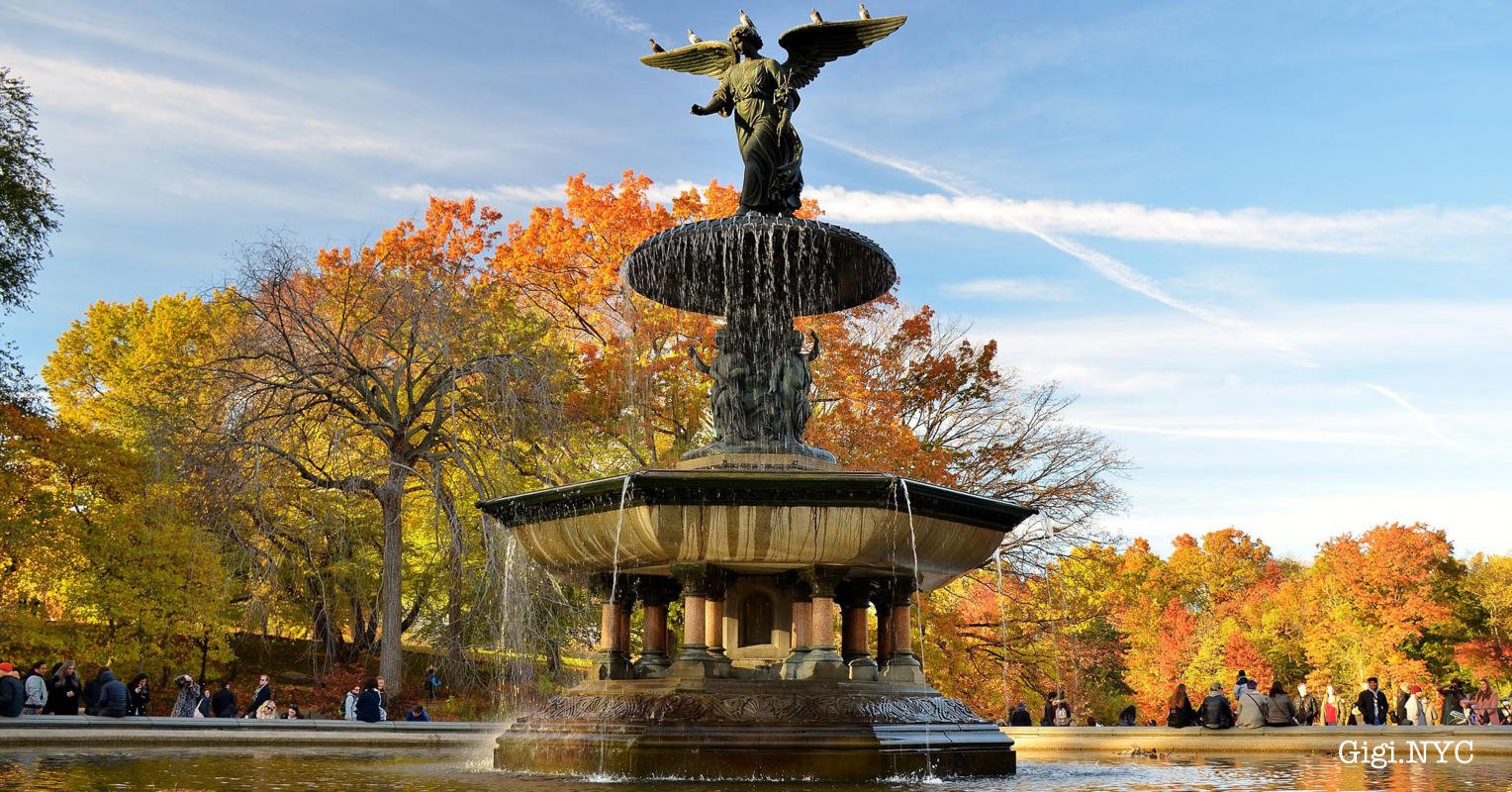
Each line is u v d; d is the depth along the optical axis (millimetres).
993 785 8836
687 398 28625
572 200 31234
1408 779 9953
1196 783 9312
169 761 11305
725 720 9297
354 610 31156
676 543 9977
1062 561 30156
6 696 14125
